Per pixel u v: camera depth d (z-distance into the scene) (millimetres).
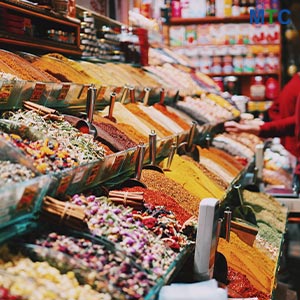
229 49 7836
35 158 2238
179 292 1962
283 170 6523
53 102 3016
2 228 1933
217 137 5582
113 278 1913
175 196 3119
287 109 6152
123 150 2934
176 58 6945
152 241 2293
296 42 7926
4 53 3266
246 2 7844
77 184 2326
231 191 3938
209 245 2359
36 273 1840
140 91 4402
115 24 5555
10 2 3246
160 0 7781
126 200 2527
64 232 2084
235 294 2639
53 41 3814
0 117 2592
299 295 5086
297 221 5094
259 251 3404
